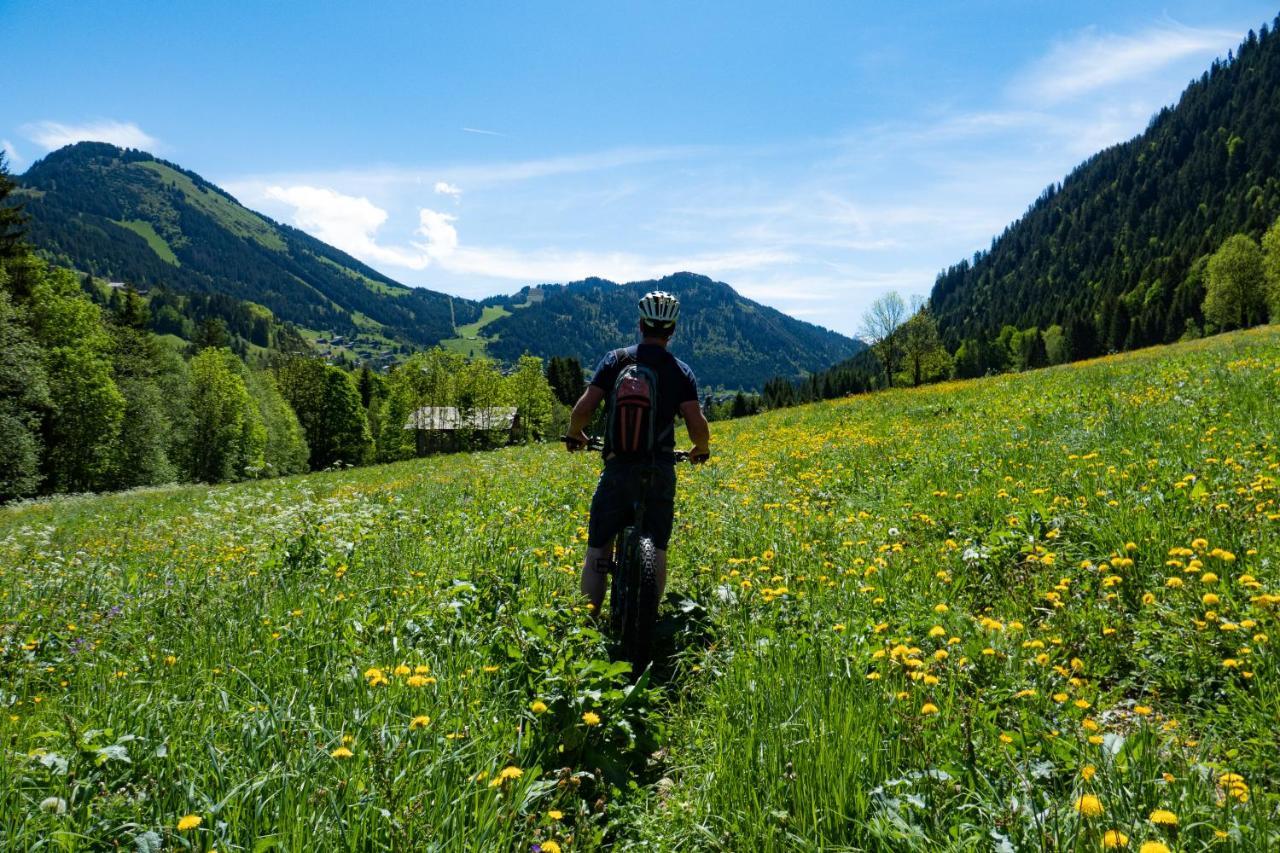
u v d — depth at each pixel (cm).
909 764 274
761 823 250
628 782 298
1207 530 469
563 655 369
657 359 500
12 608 615
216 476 7656
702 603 522
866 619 423
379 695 344
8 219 4991
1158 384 1360
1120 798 230
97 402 5306
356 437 10681
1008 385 2277
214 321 12556
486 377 10325
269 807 247
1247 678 324
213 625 513
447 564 665
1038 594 444
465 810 247
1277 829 218
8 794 253
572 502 1090
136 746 293
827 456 1307
